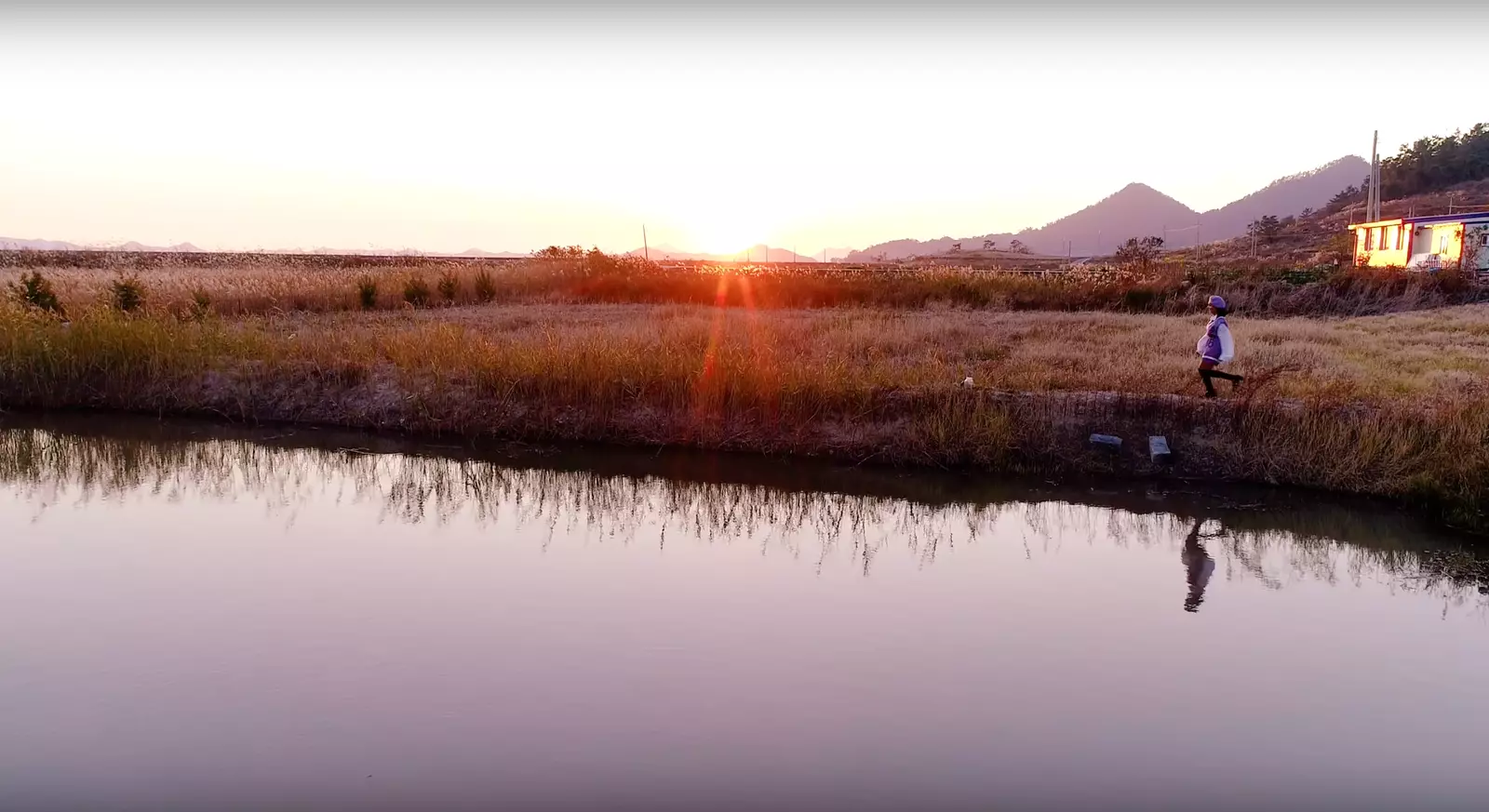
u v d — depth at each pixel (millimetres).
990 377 13125
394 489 10906
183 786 4664
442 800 4559
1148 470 10969
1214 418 11133
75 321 16109
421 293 25531
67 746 5035
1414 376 13078
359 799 4562
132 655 6141
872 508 10359
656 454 12164
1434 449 10102
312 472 11633
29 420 13859
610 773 4848
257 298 23109
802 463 11719
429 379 13609
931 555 8742
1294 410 10984
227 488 10828
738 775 4848
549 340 14664
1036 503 10469
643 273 28906
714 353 13531
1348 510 9898
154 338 14812
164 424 13688
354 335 16172
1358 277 24641
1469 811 4547
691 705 5586
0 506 9875
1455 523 9320
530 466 11875
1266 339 17328
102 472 11547
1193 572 8305
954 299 25656
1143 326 19969
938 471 11383
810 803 4609
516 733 5230
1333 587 7977
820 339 16969
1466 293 24266
